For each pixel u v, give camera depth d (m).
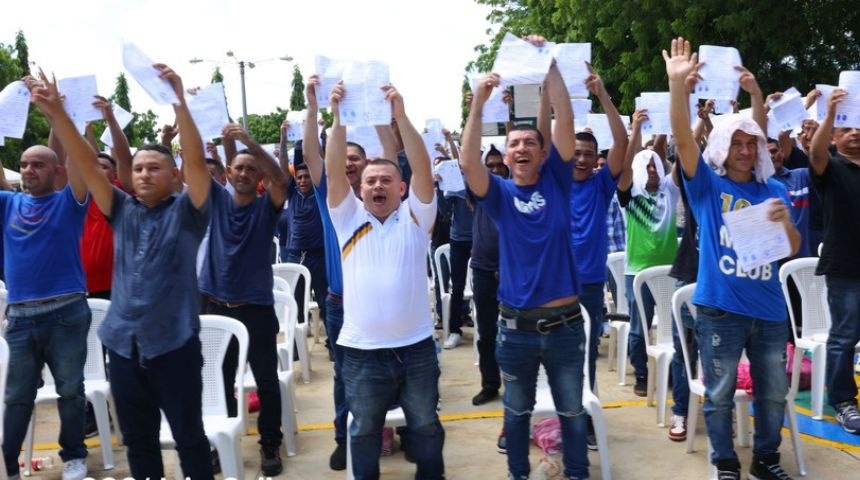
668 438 4.61
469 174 3.37
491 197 3.43
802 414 4.91
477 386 5.90
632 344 5.50
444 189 6.14
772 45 13.04
